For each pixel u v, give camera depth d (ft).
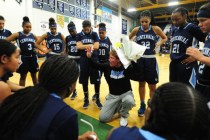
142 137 1.76
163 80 17.06
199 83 5.29
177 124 1.58
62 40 11.87
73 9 34.50
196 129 1.57
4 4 23.20
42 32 28.96
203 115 1.58
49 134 2.33
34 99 2.48
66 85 2.72
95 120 8.10
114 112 8.03
